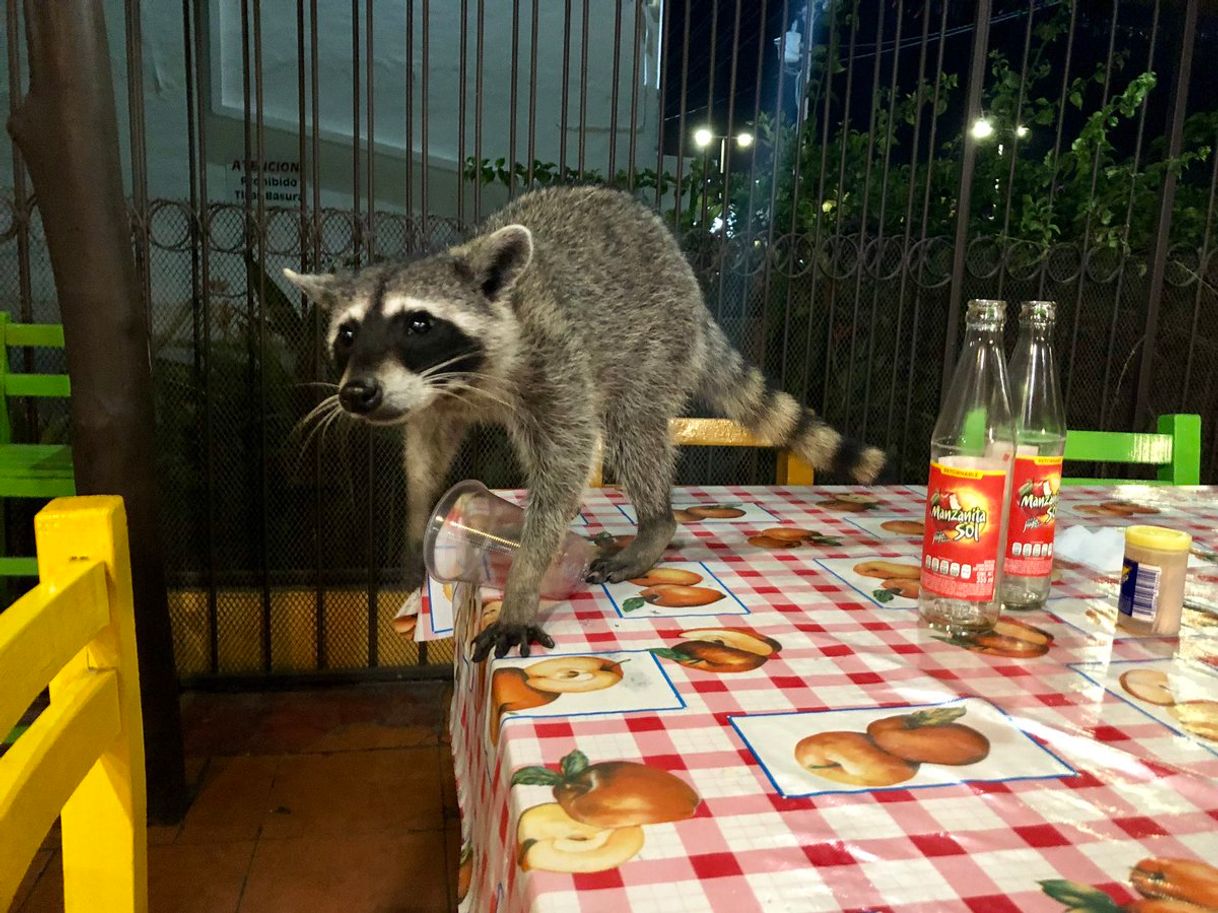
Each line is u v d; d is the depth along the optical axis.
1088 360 1.97
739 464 2.01
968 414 0.71
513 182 1.59
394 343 0.88
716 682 0.58
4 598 1.67
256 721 1.63
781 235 1.75
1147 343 1.85
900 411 1.95
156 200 1.55
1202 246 1.90
